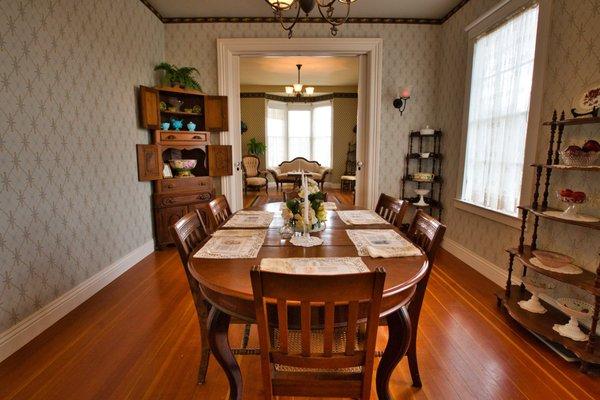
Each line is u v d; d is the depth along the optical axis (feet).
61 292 7.45
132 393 5.15
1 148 5.93
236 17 12.75
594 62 6.35
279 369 4.01
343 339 4.40
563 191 6.40
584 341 5.94
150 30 11.85
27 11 6.48
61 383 5.33
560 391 5.21
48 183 7.07
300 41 12.78
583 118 6.02
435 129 13.43
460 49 11.50
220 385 5.33
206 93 13.23
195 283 5.06
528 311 7.04
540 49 7.59
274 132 30.60
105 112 9.21
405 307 4.02
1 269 5.93
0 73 5.90
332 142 29.53
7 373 5.55
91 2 8.52
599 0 6.24
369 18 12.80
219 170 13.37
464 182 11.30
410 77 13.20
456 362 5.90
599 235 6.31
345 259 4.45
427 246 4.98
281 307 3.01
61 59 7.44
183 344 6.40
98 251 8.89
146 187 11.73
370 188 13.71
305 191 5.20
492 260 9.75
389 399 4.18
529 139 7.98
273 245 5.12
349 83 27.61
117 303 8.09
